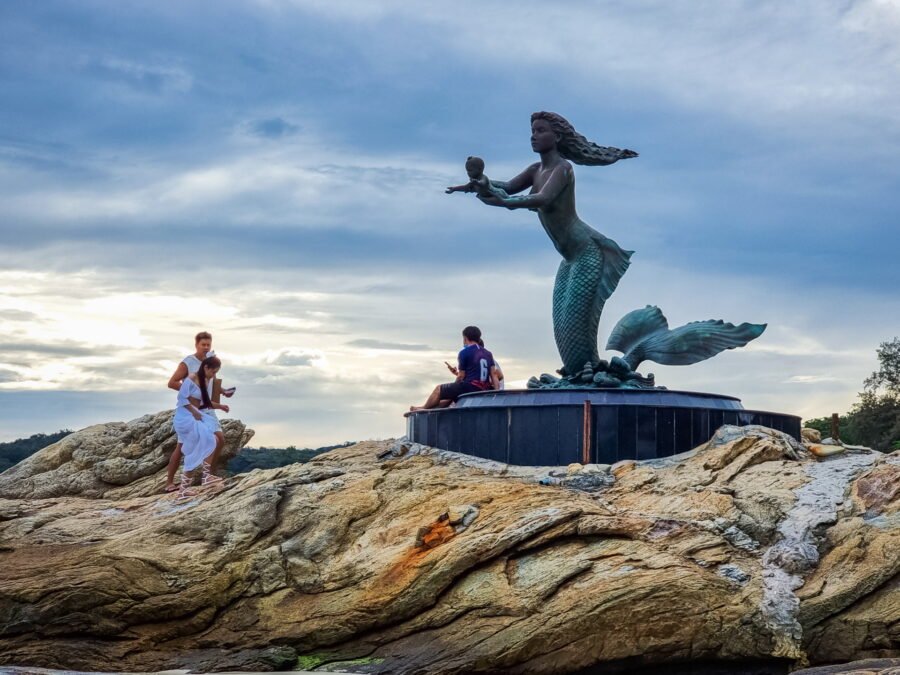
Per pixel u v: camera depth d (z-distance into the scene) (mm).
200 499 15023
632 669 11953
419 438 16125
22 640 13047
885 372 48656
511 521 12836
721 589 12047
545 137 16516
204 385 16062
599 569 12273
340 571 13062
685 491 13609
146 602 13094
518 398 15508
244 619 13102
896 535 12172
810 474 13656
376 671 12188
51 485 19141
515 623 12023
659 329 17453
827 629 11859
